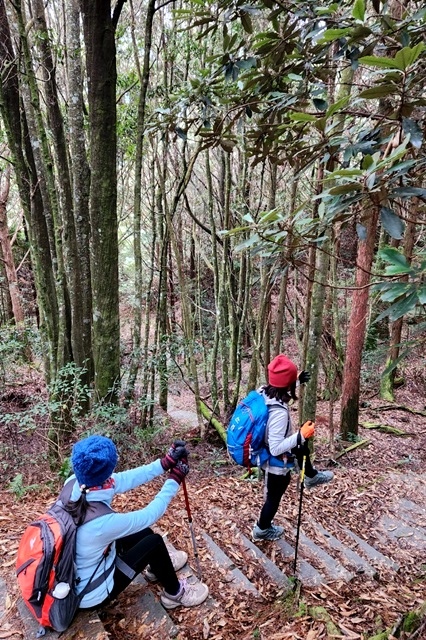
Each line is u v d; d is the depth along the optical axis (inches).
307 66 105.2
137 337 197.3
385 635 82.7
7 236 406.6
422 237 343.3
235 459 111.7
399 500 164.2
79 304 188.5
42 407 161.8
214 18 111.0
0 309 518.9
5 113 158.7
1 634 77.8
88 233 191.2
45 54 178.1
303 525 137.1
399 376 361.1
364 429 268.1
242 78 119.4
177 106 134.9
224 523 131.3
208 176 226.1
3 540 108.3
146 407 200.7
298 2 101.9
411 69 75.2
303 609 94.6
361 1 81.3
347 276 346.6
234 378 267.4
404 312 54.2
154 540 86.7
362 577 113.7
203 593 95.0
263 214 86.0
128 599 90.4
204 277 445.1
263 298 224.5
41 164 172.2
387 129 87.6
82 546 74.8
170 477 88.8
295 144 118.8
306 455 117.2
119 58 283.4
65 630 76.7
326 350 299.4
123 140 271.3
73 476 81.8
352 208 84.6
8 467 172.1
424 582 116.1
